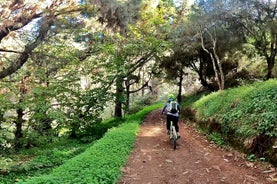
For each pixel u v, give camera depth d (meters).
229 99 15.66
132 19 20.78
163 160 10.53
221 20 20.08
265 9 17.69
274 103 11.39
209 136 14.28
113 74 23.52
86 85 26.83
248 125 11.38
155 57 28.33
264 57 22.00
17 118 18.55
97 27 19.28
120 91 25.36
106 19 18.44
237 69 25.80
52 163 13.06
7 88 17.28
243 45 22.16
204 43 24.42
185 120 22.75
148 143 13.65
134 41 23.81
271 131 9.86
